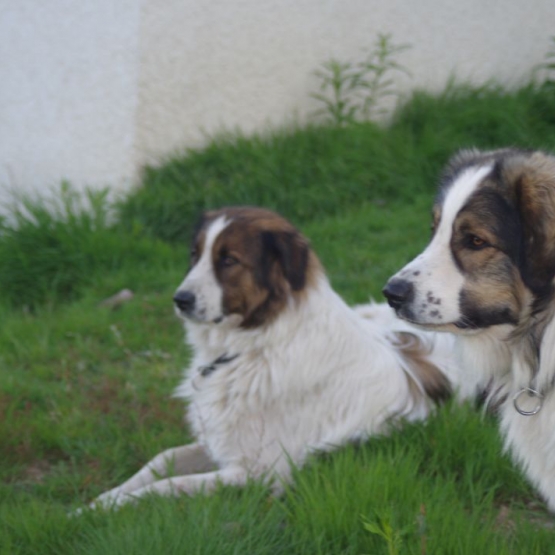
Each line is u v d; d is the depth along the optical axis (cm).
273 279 742
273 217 767
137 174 1411
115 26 1342
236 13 1471
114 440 808
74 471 748
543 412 568
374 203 1406
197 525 561
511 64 1733
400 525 580
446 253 579
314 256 774
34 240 1242
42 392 901
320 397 738
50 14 1320
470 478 655
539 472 586
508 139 1523
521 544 582
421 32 1642
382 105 1622
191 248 803
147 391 909
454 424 712
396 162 1464
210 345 768
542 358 558
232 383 741
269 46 1516
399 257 1191
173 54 1422
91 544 575
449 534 563
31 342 1045
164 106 1430
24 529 604
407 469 632
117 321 1091
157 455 751
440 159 1479
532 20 1733
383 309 905
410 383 779
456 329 580
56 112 1345
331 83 1566
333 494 598
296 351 730
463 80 1695
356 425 739
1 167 1357
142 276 1206
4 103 1342
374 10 1596
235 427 739
